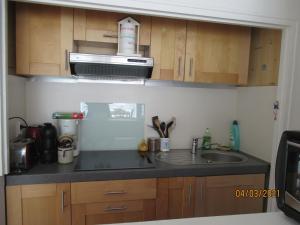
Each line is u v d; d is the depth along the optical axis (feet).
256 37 6.63
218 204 5.71
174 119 7.20
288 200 3.12
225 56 6.35
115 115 6.86
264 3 5.27
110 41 5.68
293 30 5.41
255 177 5.85
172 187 5.39
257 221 3.12
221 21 5.26
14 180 4.66
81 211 5.01
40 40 5.37
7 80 4.59
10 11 5.21
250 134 6.84
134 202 5.22
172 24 5.95
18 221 4.77
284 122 5.58
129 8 4.76
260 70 6.44
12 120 5.34
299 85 5.30
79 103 6.61
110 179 5.06
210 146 7.43
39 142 5.62
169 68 6.04
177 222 3.04
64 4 4.60
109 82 6.64
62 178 4.85
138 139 7.06
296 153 2.98
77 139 6.23
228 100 7.51
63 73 5.54
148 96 7.00
